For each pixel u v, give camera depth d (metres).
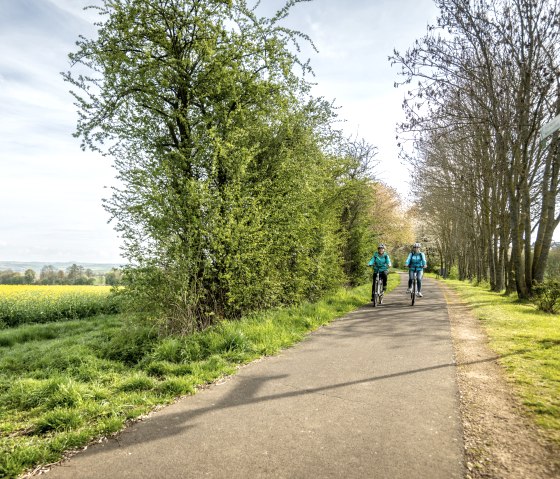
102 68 10.34
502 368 5.42
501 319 9.80
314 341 7.39
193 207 8.55
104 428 3.70
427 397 4.38
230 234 8.56
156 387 4.84
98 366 6.72
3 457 3.18
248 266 9.27
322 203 13.92
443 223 45.97
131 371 6.11
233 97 10.31
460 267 44.31
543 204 15.52
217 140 8.80
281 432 3.57
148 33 10.05
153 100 9.98
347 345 7.00
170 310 8.09
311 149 12.02
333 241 14.73
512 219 15.85
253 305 9.77
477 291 21.48
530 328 8.44
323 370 5.48
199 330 8.14
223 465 3.02
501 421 3.71
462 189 23.80
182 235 8.38
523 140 15.60
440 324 9.16
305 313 10.01
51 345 9.53
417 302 14.34
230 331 7.08
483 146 19.08
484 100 17.50
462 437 3.42
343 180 15.50
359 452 3.18
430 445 3.28
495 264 23.42
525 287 15.38
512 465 2.95
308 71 11.70
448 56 14.59
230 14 10.60
